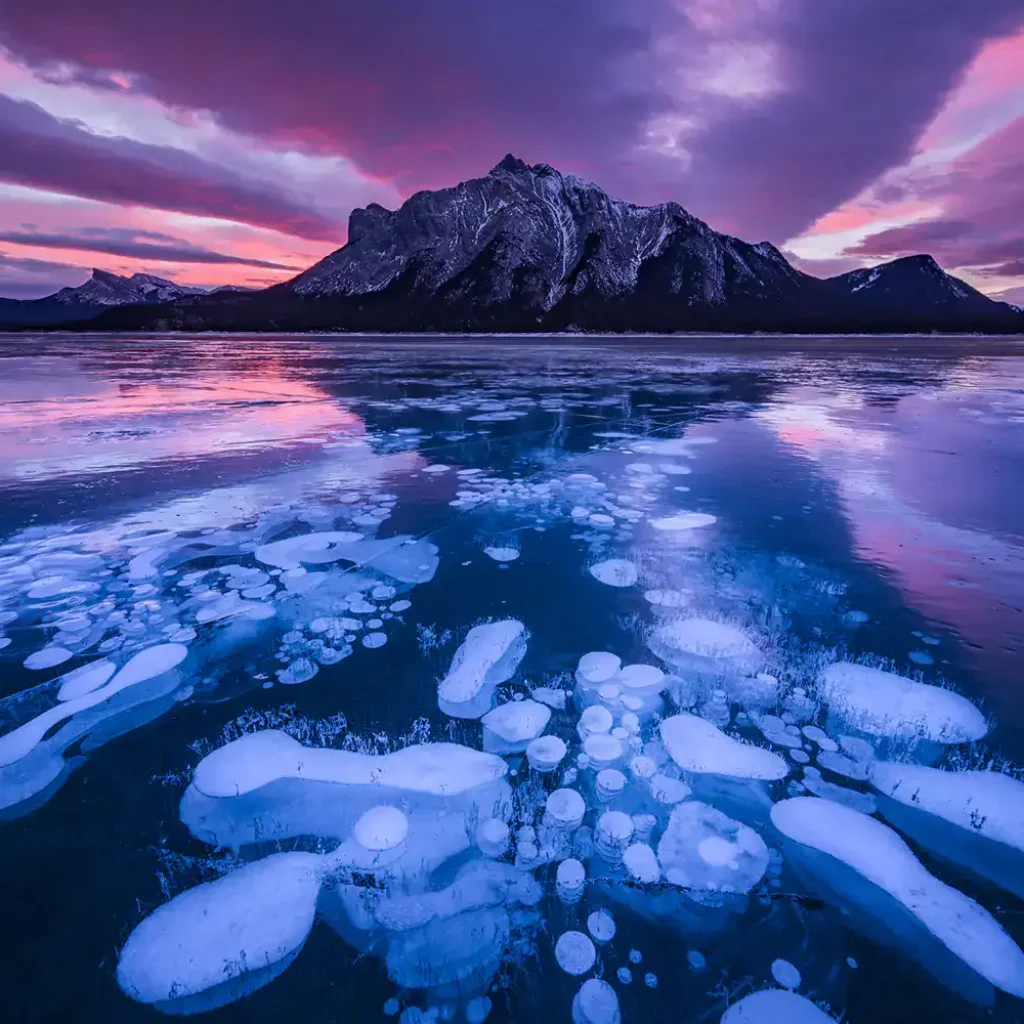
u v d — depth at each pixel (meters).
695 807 2.67
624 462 9.36
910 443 10.63
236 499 7.28
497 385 20.59
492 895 2.28
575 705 3.46
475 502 7.27
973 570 5.23
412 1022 1.86
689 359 35.38
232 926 2.15
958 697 3.44
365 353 40.59
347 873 2.37
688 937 2.12
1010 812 2.62
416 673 3.77
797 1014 1.85
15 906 2.25
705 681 3.64
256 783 2.82
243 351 42.56
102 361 31.22
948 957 2.04
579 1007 1.89
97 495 7.37
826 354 42.06
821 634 4.20
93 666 3.78
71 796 2.79
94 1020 1.88
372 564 5.43
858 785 2.81
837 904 2.23
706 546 5.82
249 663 3.87
